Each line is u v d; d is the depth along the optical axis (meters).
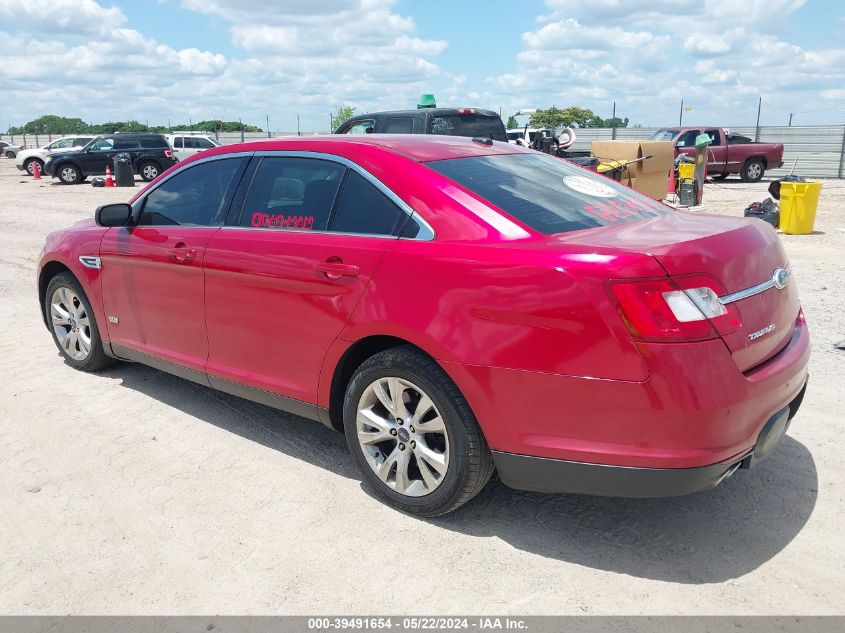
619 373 2.70
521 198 3.35
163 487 3.72
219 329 4.12
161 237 4.45
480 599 2.81
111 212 4.58
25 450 4.16
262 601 2.83
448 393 3.11
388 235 3.38
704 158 15.84
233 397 4.94
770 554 3.04
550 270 2.80
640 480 2.75
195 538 3.26
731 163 22.61
